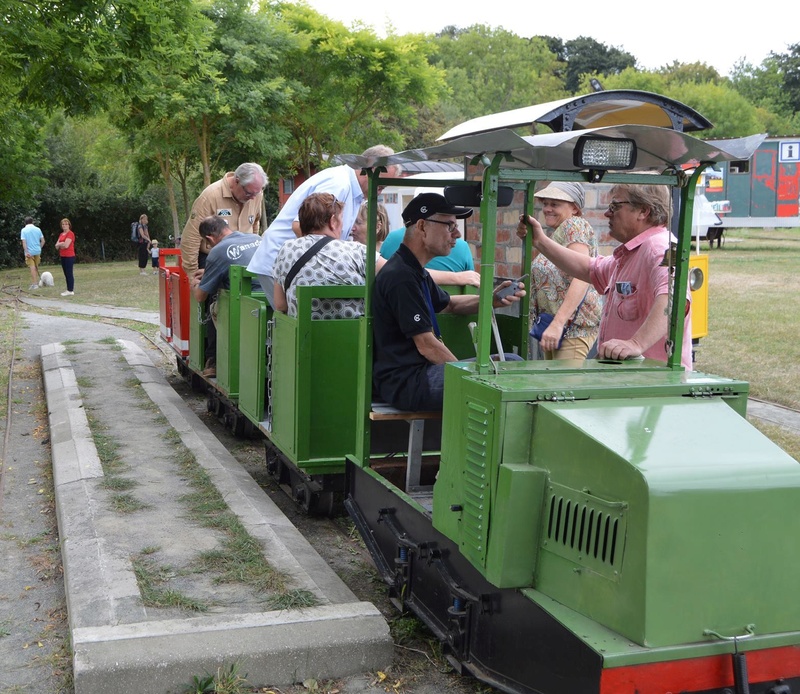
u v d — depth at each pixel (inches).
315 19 882.1
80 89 359.6
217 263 293.3
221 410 325.7
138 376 364.8
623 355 145.0
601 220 292.7
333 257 210.4
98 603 150.2
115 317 610.9
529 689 120.4
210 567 167.6
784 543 110.3
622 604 107.4
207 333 327.0
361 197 247.4
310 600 152.9
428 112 1665.8
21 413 325.7
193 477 224.4
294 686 137.4
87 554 173.0
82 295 795.4
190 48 410.0
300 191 244.5
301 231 220.2
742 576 108.3
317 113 931.3
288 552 176.1
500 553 120.3
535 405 121.5
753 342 457.7
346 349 208.1
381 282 168.2
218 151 872.3
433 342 164.6
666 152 136.6
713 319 539.5
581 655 107.7
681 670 105.9
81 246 1503.4
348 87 922.7
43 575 181.6
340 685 138.5
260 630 140.8
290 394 212.7
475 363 139.4
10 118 492.4
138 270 1193.4
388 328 170.2
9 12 321.7
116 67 357.4
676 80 2652.6
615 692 103.7
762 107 2630.4
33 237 878.4
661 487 105.0
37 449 278.4
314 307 207.9
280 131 863.1
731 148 128.0
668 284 141.5
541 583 120.2
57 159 1467.8
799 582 111.1
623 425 115.4
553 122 238.5
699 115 250.7
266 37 826.2
